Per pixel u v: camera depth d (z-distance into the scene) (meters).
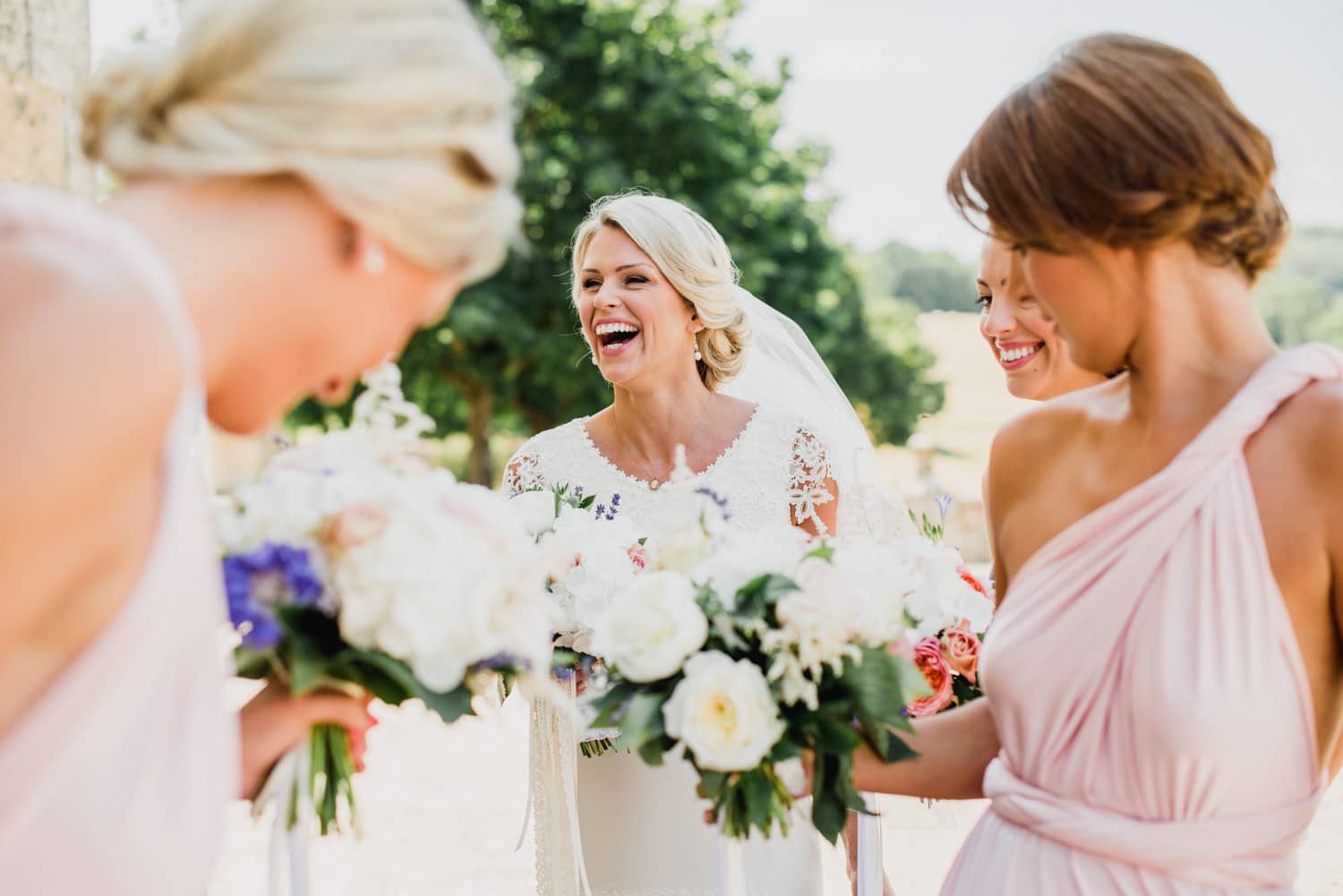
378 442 1.69
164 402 0.96
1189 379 1.44
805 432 3.04
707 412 3.07
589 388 19.67
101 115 1.16
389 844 5.45
